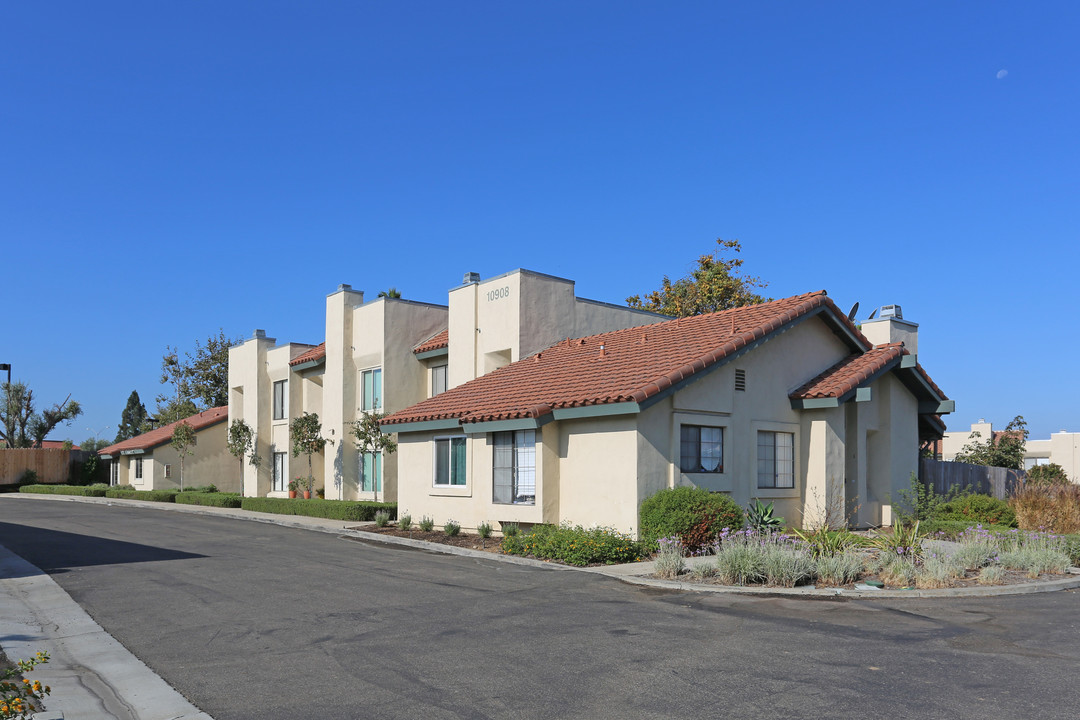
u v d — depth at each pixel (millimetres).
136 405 90562
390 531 21625
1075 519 20203
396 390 28266
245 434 36656
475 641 9109
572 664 8094
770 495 19391
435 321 29594
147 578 13992
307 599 11836
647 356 19609
